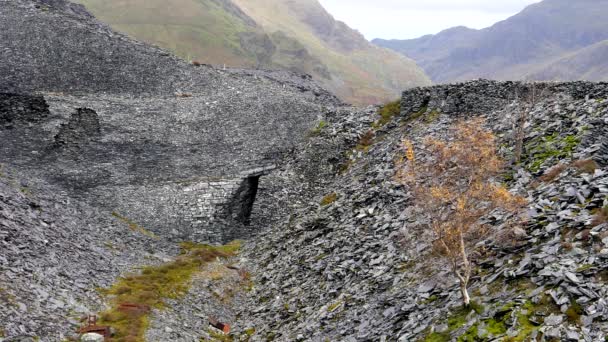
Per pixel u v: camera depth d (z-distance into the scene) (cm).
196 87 6200
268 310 2795
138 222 4241
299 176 4650
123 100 5600
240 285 3356
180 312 2742
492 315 1543
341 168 4659
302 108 5484
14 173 3891
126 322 2405
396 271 2294
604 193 1822
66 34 6353
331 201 3956
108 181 4488
